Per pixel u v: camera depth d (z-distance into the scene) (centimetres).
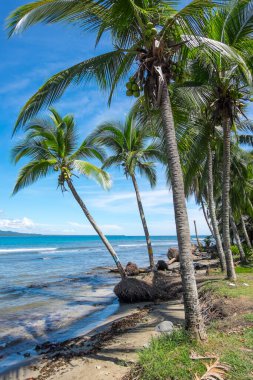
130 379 506
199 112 1075
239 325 662
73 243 10688
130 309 1238
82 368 627
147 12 614
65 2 615
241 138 1828
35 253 5184
